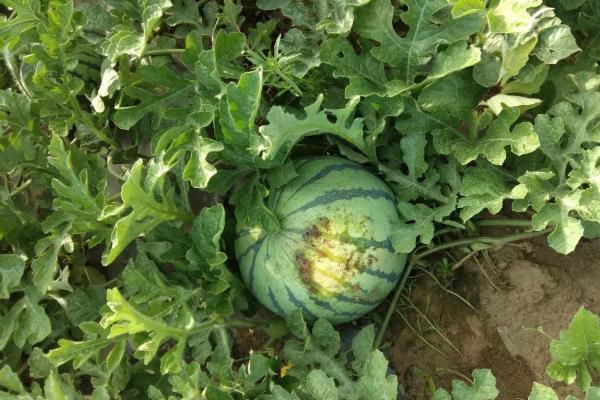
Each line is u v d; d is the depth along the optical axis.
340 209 1.09
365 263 1.10
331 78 1.19
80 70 1.25
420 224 1.13
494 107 1.14
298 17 1.19
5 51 1.27
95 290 1.22
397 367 1.26
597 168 1.05
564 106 1.10
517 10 1.03
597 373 1.16
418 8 1.08
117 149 1.29
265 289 1.12
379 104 1.14
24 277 1.22
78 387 1.25
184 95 1.17
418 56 1.11
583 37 1.21
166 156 1.09
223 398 1.10
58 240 1.16
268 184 1.14
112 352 1.08
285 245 1.09
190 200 1.29
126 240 1.07
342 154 1.17
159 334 1.06
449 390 1.23
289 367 1.19
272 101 1.21
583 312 1.04
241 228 1.13
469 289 1.25
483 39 1.13
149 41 1.28
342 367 1.14
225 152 1.10
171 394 1.20
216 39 1.11
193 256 1.12
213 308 1.14
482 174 1.12
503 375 1.22
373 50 1.11
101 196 1.14
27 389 1.25
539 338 1.21
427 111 1.13
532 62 1.12
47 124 1.33
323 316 1.13
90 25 1.23
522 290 1.23
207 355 1.16
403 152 1.16
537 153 1.14
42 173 1.25
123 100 1.24
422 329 1.26
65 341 1.06
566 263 1.23
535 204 1.09
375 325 1.26
